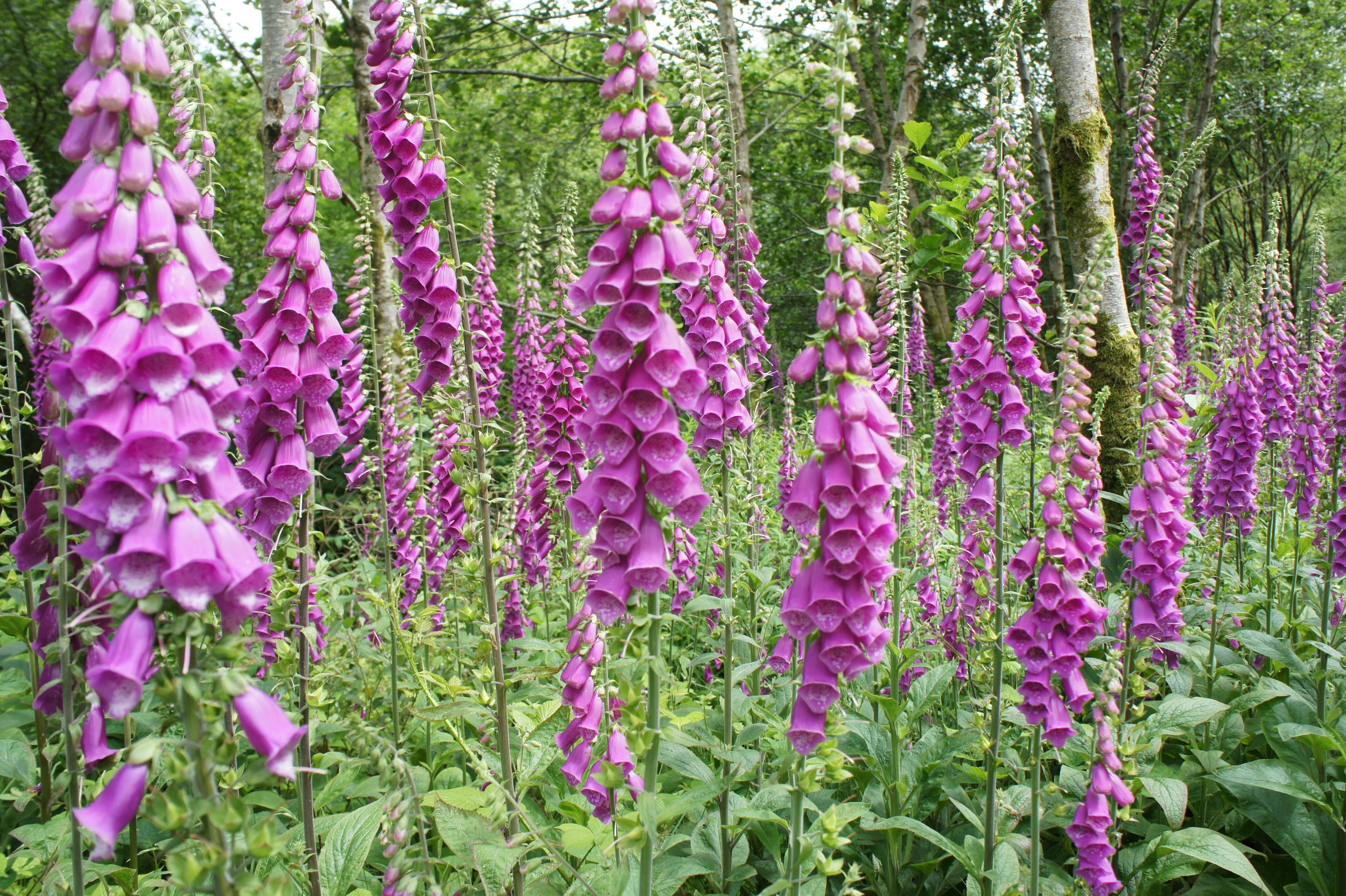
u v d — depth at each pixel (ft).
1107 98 69.56
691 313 13.38
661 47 28.86
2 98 10.65
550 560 19.53
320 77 10.27
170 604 6.40
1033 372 13.12
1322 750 14.02
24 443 21.49
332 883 10.33
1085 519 11.19
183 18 10.59
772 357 21.48
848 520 8.06
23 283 28.99
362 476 17.66
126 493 6.15
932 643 18.12
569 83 71.82
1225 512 18.51
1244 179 102.06
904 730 14.15
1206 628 17.79
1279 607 18.97
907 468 17.92
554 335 21.25
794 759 8.70
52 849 11.50
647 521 8.14
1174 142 59.67
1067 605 11.15
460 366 12.40
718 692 17.33
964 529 16.28
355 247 17.07
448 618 15.70
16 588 15.58
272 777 6.57
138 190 6.18
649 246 7.82
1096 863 11.10
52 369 6.11
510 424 25.49
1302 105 80.38
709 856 12.48
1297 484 20.66
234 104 62.90
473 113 76.48
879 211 19.35
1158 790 12.73
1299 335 22.94
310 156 9.72
